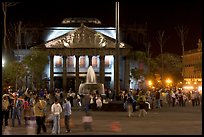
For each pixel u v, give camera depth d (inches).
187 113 1950.1
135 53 5374.0
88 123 1194.6
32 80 4517.7
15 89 3184.1
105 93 3021.7
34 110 1114.1
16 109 1321.4
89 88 2856.8
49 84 5196.9
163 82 5526.6
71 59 5369.1
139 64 5378.9
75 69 5246.1
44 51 4891.7
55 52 4995.1
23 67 3919.8
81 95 2837.1
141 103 1727.4
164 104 2815.0
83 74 5315.0
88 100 2001.7
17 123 1413.6
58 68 5383.9
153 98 2445.9
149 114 1877.5
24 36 5679.1
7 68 3331.7
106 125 1350.9
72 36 5039.4
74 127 1290.6
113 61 5251.0
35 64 4571.9
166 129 1210.6
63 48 4990.2
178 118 1641.2
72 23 5807.1
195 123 1416.1
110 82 5344.5
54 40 5032.0
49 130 1190.9
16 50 5270.7
